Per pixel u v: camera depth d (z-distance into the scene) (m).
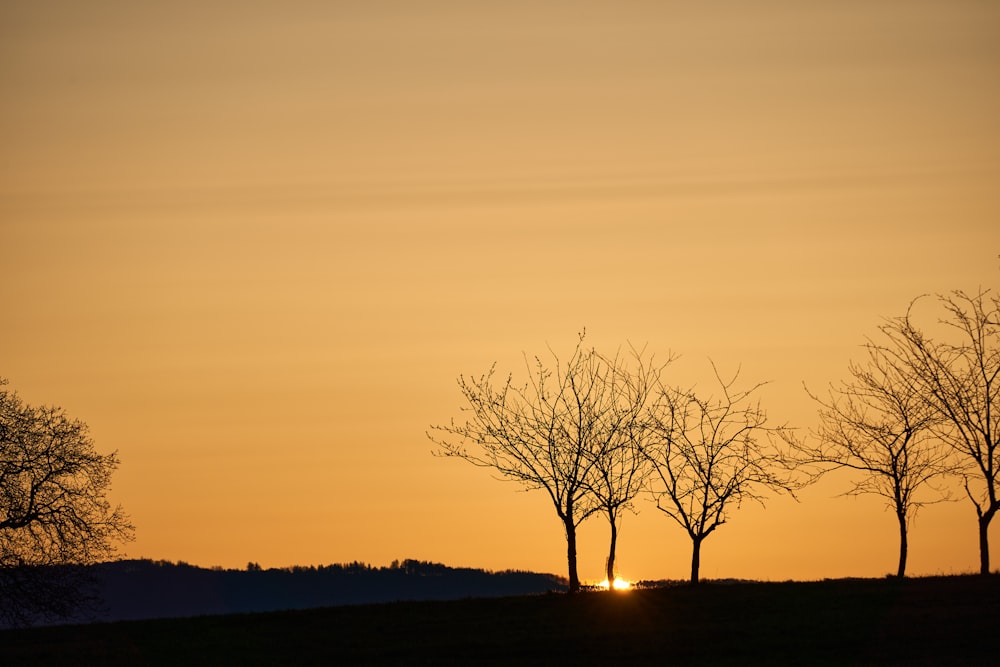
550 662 71.12
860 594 86.88
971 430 95.75
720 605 85.69
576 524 99.75
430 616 87.06
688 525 99.50
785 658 69.31
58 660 75.62
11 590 96.31
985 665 64.75
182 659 75.19
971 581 89.69
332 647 78.00
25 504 98.81
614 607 86.75
